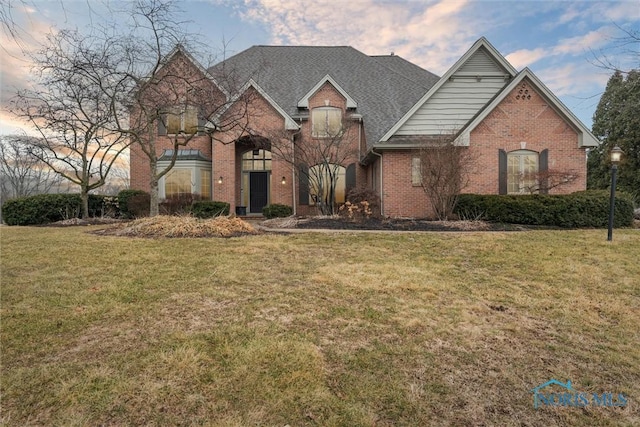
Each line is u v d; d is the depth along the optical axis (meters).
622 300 4.80
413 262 6.58
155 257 6.58
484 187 13.72
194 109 13.80
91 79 11.34
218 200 16.62
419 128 14.82
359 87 20.00
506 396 2.73
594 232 9.70
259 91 16.17
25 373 2.79
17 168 30.12
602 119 25.31
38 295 4.53
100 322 3.77
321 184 14.41
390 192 14.41
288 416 2.42
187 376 2.81
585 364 3.22
